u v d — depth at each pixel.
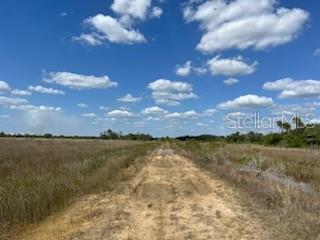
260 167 21.06
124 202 12.73
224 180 18.58
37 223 9.78
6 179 14.67
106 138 126.12
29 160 22.47
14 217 9.50
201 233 8.91
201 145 46.22
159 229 9.26
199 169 24.66
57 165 20.27
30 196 10.95
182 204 12.50
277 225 9.14
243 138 72.31
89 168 19.72
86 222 9.91
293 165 24.81
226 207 11.97
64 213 10.97
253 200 12.75
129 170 23.69
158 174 21.52
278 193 12.35
